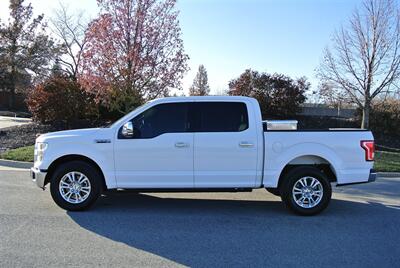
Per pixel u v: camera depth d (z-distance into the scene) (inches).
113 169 297.7
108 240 236.7
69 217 283.0
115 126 301.0
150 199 346.6
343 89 845.2
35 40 1892.2
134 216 290.4
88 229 256.7
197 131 299.6
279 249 228.2
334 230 267.1
